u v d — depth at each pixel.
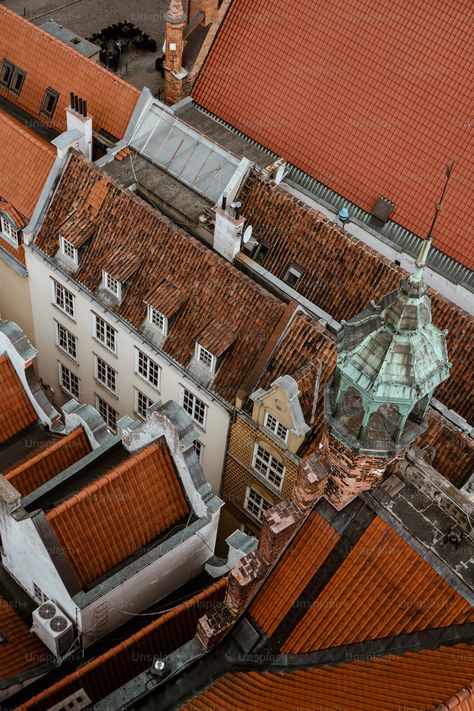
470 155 47.66
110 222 45.97
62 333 51.09
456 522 26.30
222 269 43.03
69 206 47.19
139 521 32.72
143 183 48.81
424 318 22.73
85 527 31.44
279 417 39.38
